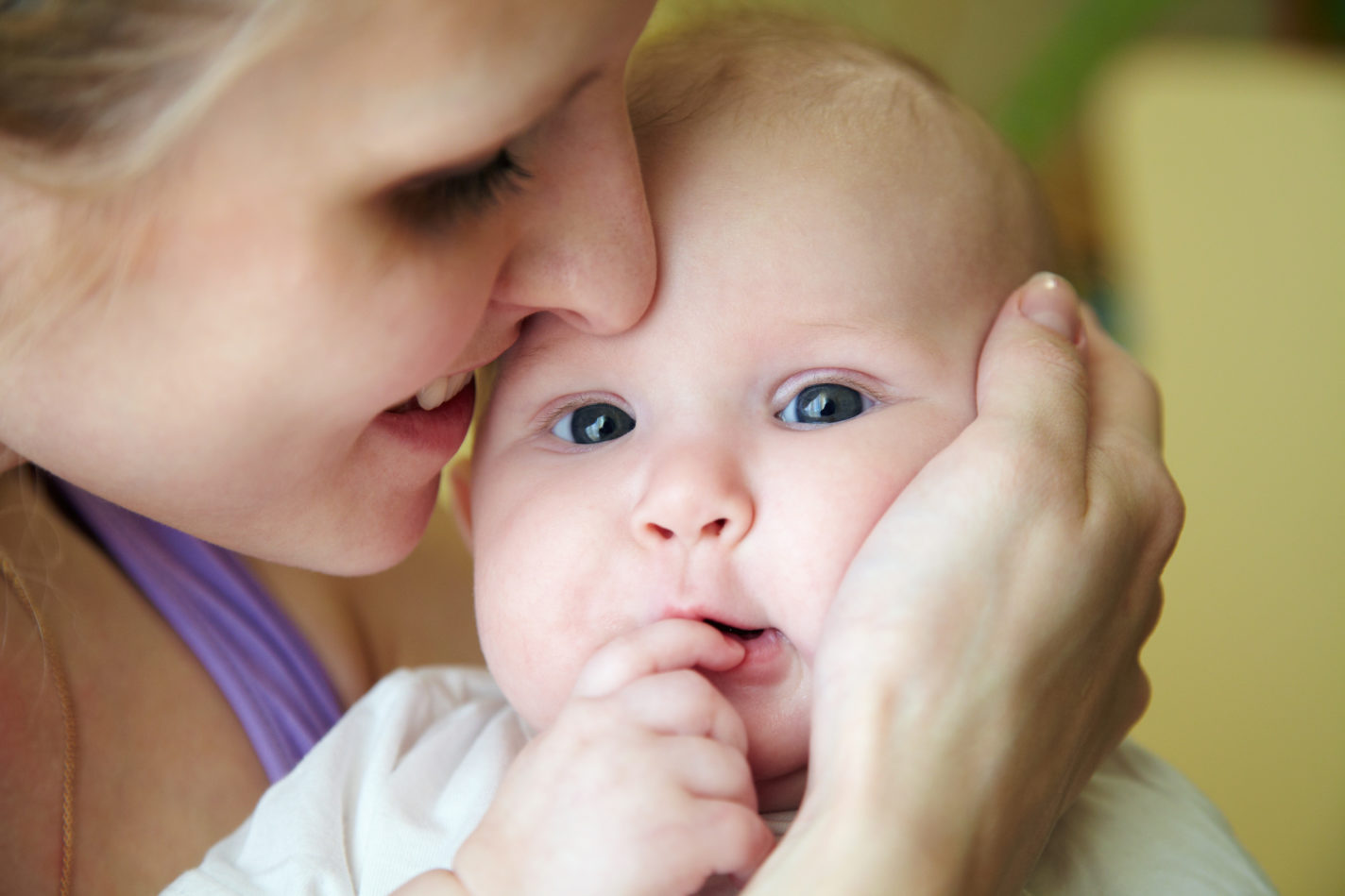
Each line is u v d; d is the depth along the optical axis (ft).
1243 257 8.64
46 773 3.24
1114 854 3.14
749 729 2.76
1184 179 9.19
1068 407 2.79
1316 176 9.08
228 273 2.09
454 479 3.90
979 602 2.43
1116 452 2.88
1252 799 6.23
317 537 2.75
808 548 2.77
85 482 2.49
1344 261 8.52
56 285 2.12
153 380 2.22
